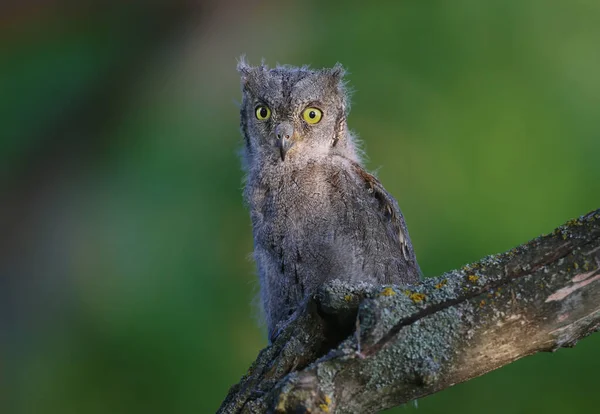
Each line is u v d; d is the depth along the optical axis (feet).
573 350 33.37
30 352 38.27
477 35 39.09
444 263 35.14
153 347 33.91
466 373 17.56
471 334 17.31
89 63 42.09
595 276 17.10
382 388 17.43
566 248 17.40
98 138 41.57
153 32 43.14
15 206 41.19
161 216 36.60
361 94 39.50
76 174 41.63
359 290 18.34
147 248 35.86
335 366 17.31
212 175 37.81
